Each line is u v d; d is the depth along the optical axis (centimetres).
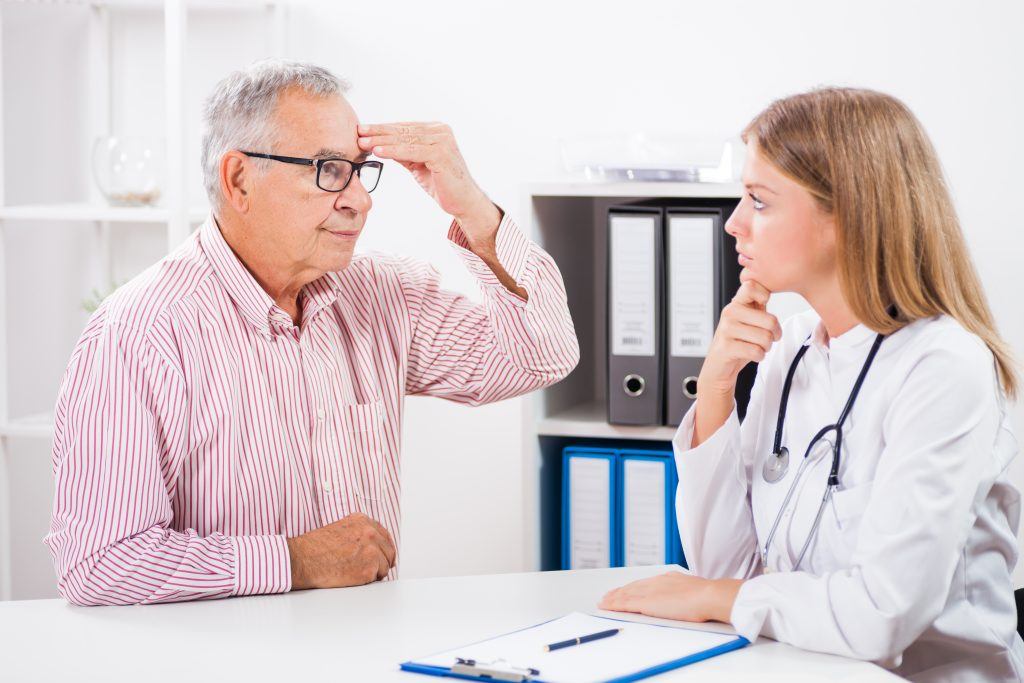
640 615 145
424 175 184
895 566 130
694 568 167
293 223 169
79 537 155
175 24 250
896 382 142
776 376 166
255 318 173
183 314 168
